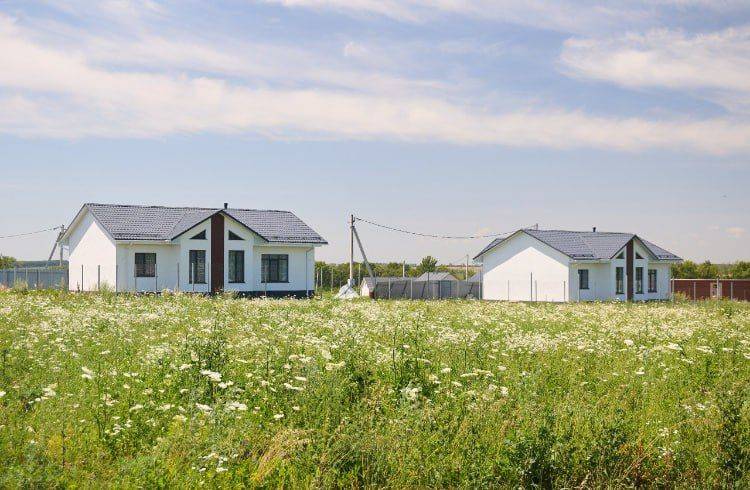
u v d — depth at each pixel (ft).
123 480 21.54
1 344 41.91
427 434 24.90
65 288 115.44
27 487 20.54
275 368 31.76
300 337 42.01
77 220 132.05
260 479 22.11
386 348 39.24
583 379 36.29
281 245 134.72
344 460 23.15
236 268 128.36
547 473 23.93
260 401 27.86
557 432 25.26
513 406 27.50
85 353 39.22
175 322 57.06
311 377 28.40
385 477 22.97
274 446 23.06
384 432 25.02
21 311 64.75
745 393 28.37
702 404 30.76
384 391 29.32
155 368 32.24
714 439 25.89
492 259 159.43
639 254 161.48
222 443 22.35
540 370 34.65
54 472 21.43
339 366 30.01
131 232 120.57
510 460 23.61
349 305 83.61
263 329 51.34
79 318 54.90
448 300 118.11
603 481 23.94
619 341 50.62
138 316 60.08
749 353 44.42
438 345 41.65
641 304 124.67
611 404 29.66
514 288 155.12
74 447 23.84
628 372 37.55
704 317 79.00
